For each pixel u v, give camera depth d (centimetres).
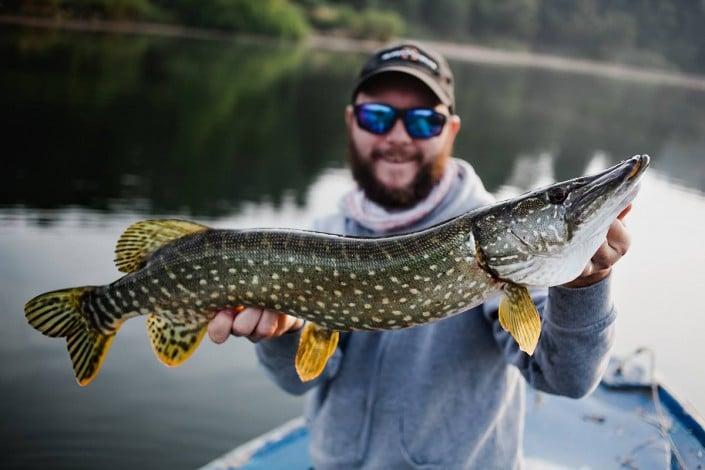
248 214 309
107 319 83
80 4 976
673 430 104
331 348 81
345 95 769
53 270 207
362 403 90
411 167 101
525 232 73
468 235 76
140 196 315
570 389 75
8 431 143
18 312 181
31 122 430
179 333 82
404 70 100
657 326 162
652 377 117
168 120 516
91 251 228
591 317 72
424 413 85
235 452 113
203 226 81
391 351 88
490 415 85
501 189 428
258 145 488
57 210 274
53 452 138
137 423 150
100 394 156
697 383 130
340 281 76
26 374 160
